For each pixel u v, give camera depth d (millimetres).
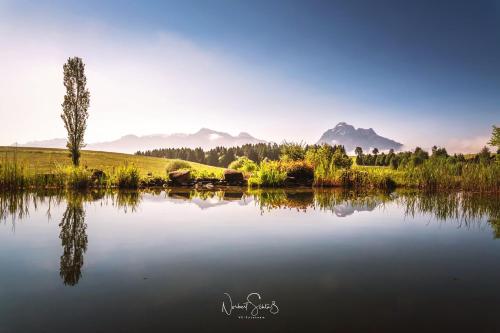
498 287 3436
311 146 22016
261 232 5910
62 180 15008
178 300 3029
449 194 13766
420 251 4777
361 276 3709
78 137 21969
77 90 21828
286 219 7281
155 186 16938
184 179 17375
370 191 15125
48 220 6965
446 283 3533
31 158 30578
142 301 3000
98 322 2619
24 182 14148
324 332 2508
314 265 4066
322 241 5301
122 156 39500
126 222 6797
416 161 31922
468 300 3117
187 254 4484
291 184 17750
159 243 5059
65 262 4102
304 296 3148
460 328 2596
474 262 4281
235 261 4188
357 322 2668
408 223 7031
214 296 3123
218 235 5645
